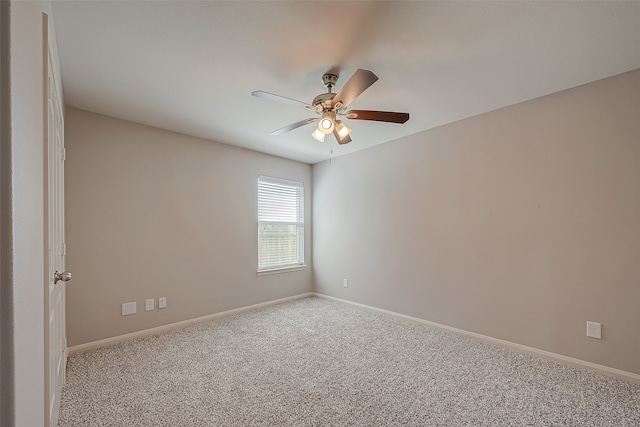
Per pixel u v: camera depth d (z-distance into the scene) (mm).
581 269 2350
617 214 2203
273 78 2258
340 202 4430
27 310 618
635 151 2143
